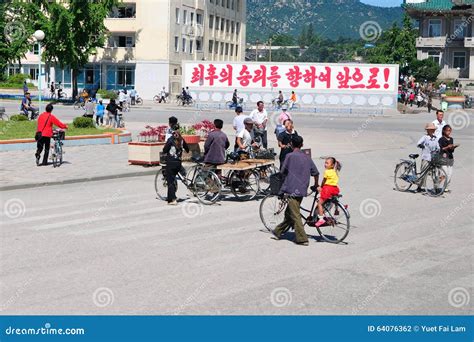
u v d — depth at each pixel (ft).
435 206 50.21
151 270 30.76
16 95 221.46
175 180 49.52
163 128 71.92
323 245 36.91
